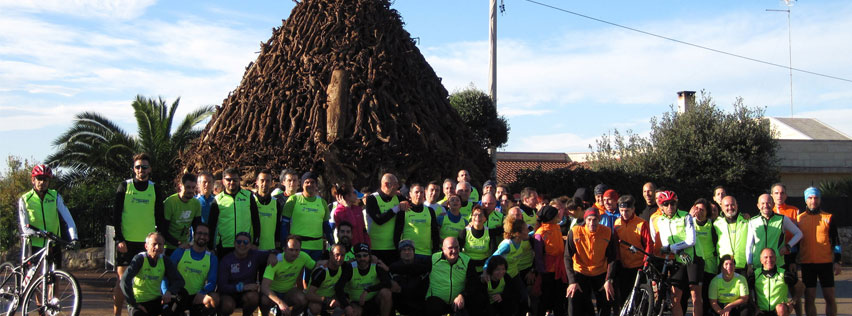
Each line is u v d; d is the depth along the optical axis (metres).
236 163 13.70
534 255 9.55
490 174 16.61
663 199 9.32
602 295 9.20
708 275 9.61
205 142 14.88
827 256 9.82
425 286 8.94
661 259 9.39
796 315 10.05
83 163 21.70
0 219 18.77
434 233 9.28
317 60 14.42
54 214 9.43
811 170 30.02
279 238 9.45
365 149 13.30
